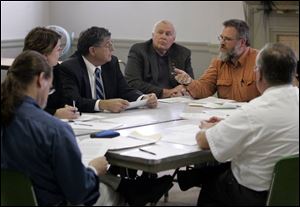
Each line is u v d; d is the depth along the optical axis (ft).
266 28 18.26
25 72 6.25
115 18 21.95
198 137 7.20
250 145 6.88
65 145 6.11
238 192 7.08
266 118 6.81
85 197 6.38
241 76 11.59
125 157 6.80
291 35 17.93
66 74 10.30
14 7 21.15
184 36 20.24
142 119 9.23
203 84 11.87
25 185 6.05
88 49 10.51
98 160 6.81
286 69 6.93
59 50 9.58
